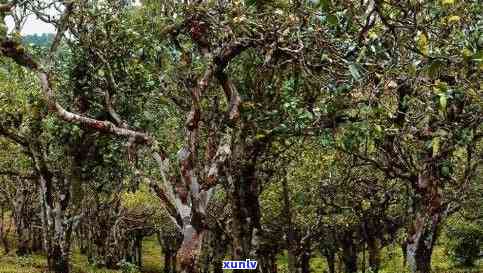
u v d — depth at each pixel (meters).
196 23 12.25
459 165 21.84
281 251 46.72
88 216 43.25
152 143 11.69
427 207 15.57
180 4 12.58
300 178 29.42
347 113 12.24
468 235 45.81
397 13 10.23
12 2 11.90
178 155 11.16
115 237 47.38
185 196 11.16
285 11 11.66
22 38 11.99
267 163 21.95
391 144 15.59
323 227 37.50
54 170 26.58
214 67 11.84
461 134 13.05
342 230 39.19
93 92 20.33
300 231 36.84
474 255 47.84
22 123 24.97
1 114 24.72
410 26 9.01
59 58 20.78
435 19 10.38
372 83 9.89
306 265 42.06
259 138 14.28
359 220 35.06
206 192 11.09
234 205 15.30
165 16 13.38
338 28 11.27
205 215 11.06
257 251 15.44
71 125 21.14
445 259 52.84
